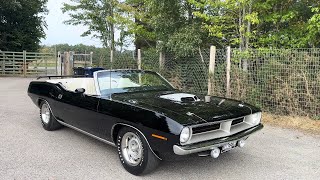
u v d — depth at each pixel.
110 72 5.54
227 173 4.47
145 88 5.60
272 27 10.52
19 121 7.42
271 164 4.84
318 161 4.99
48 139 6.01
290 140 6.10
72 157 5.05
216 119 4.09
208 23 10.73
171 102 4.63
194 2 10.02
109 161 4.90
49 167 4.63
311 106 7.53
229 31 10.58
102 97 4.99
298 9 9.85
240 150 5.48
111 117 4.61
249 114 4.58
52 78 7.41
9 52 23.36
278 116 7.81
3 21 25.00
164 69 11.08
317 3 9.38
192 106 4.47
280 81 7.98
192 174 4.42
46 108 6.66
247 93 8.53
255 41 10.16
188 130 3.84
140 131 4.19
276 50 8.09
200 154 4.05
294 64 7.75
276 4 9.80
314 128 6.85
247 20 9.27
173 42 10.54
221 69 9.05
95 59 16.44
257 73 8.39
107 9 18.12
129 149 4.50
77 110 5.39
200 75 9.92
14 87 14.76
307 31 9.45
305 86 7.60
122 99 4.81
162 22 11.09
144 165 4.22
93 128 5.11
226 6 9.35
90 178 4.26
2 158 4.96
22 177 4.26
